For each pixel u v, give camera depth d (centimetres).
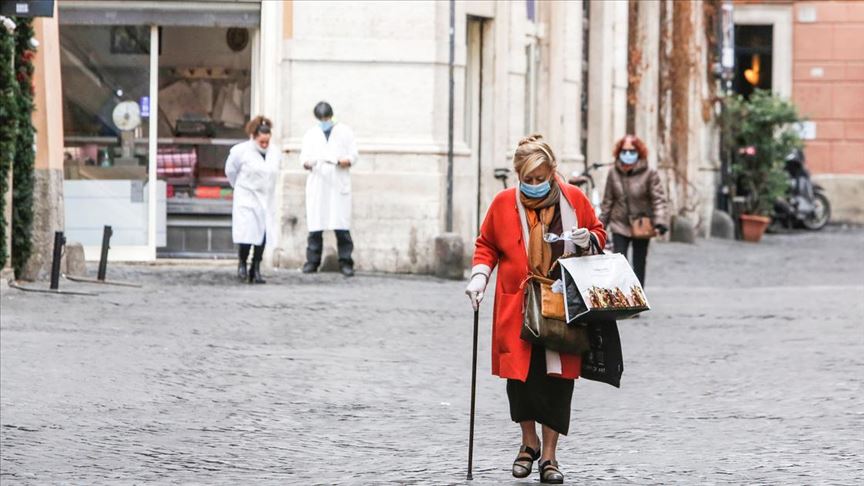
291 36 4203
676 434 1938
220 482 1642
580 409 2167
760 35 8038
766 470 1661
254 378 2350
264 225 3728
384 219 4194
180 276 3828
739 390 2292
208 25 4203
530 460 1631
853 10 7962
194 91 4266
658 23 6278
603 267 1571
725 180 6781
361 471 1703
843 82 7994
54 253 3331
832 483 1580
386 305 3319
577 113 5372
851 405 2123
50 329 2712
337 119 4209
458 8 4291
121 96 4253
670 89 6353
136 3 4203
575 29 5319
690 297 3800
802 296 3803
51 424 1939
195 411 2081
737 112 6812
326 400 2206
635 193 3544
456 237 4066
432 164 4197
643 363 2606
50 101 3544
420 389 2322
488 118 4653
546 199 1603
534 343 1580
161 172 4256
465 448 1867
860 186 7975
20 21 3381
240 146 3722
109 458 1764
